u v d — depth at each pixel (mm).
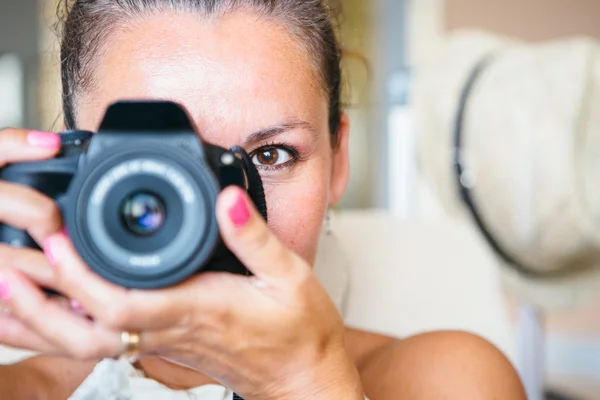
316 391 617
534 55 1628
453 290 1453
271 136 769
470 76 1666
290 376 610
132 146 513
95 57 784
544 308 1729
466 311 1443
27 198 548
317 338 606
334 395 623
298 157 803
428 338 981
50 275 544
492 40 1723
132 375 805
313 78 812
